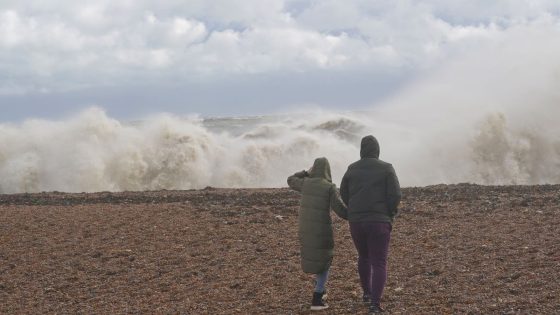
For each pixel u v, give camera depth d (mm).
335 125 28062
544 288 6535
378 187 6180
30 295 7715
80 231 10766
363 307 6484
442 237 9297
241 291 7422
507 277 7066
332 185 6469
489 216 10484
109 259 9125
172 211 12148
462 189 13875
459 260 7988
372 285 6176
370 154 6367
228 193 14789
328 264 6488
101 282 8125
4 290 7977
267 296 7180
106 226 11047
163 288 7711
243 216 11547
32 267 8867
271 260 8734
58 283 8148
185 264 8742
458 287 6875
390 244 9133
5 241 10273
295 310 6598
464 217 10594
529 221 9859
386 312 6168
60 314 6906
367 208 6156
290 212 11836
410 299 6617
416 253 8539
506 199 12039
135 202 13734
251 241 9805
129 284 7984
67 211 12500
